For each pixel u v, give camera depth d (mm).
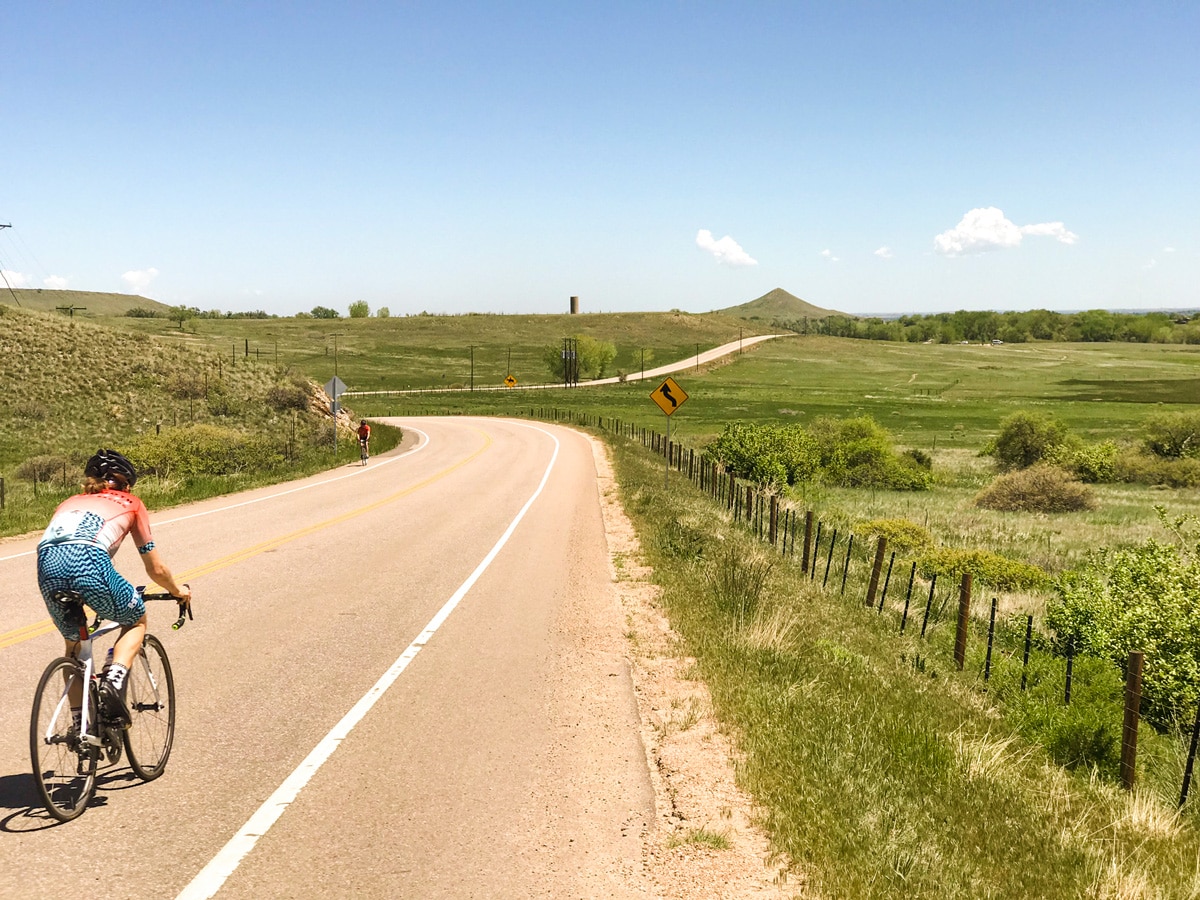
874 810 5023
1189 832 5934
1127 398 121625
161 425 45531
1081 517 35188
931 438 77312
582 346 149375
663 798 5230
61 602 4461
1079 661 10016
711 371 164250
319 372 148625
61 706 4484
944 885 4234
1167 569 11594
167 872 4051
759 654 8445
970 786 5812
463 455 39531
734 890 4113
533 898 3969
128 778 5180
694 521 18453
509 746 5969
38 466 33625
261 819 4672
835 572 17938
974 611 16031
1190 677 9734
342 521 17797
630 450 41438
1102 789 6684
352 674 7555
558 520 18906
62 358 50250
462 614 9984
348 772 5391
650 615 10258
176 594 5219
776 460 36719
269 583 11359
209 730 6055
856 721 6711
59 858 4117
